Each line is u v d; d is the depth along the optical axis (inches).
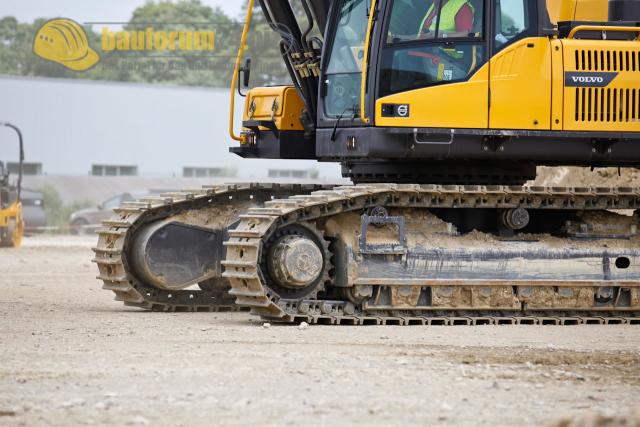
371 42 1218.6
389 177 1305.4
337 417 721.6
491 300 1278.3
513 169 1320.1
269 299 1203.2
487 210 1310.3
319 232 1230.3
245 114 1433.3
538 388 824.9
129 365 909.8
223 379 848.9
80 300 1525.6
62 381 837.2
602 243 1317.7
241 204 1427.2
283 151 1385.3
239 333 1134.4
